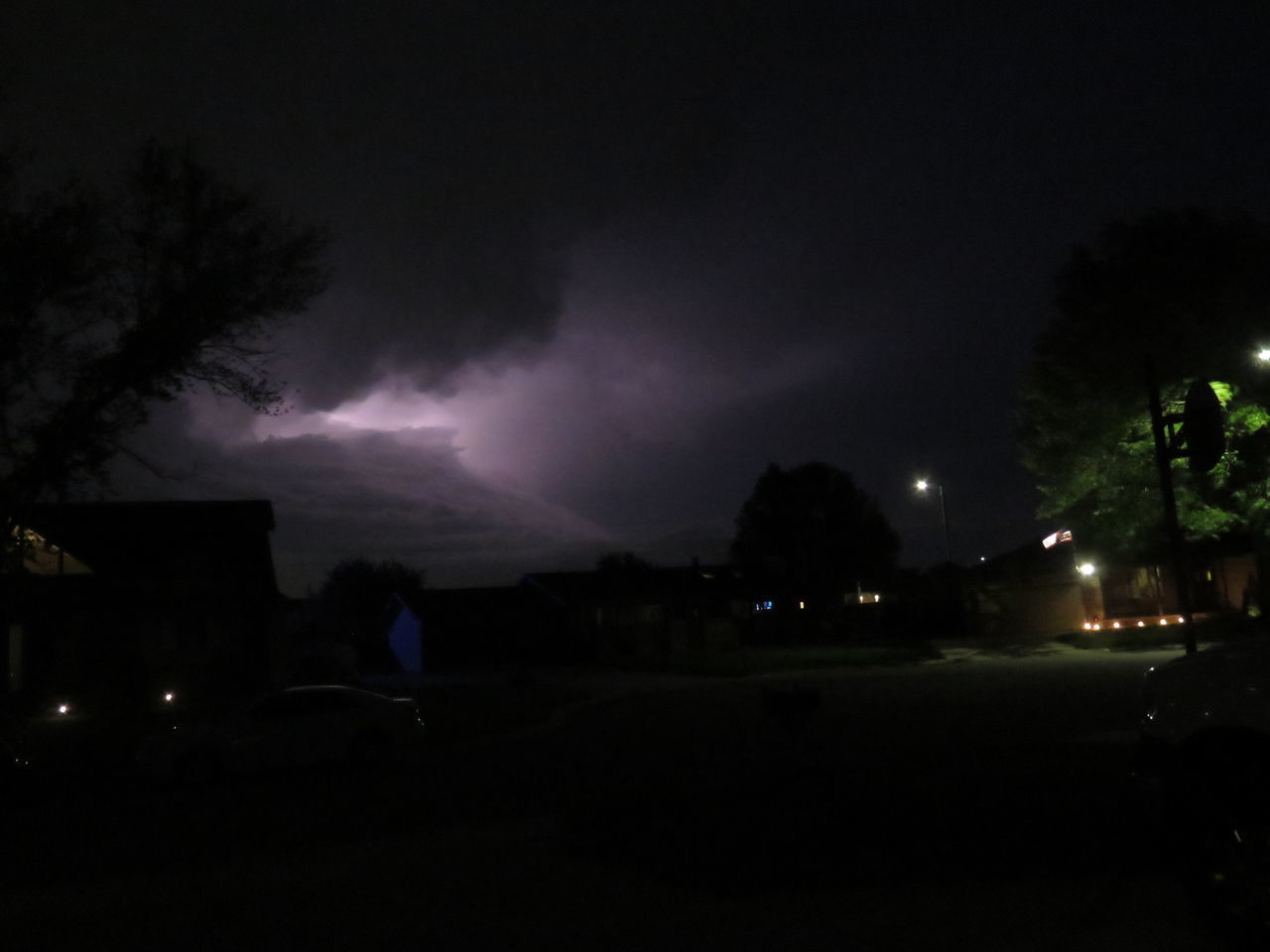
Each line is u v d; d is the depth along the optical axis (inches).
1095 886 310.7
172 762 760.3
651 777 623.2
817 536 2637.8
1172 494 535.8
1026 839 366.0
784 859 358.6
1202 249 1347.2
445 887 361.1
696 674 1656.0
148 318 698.2
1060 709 889.5
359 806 580.7
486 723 1074.1
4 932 329.4
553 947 288.4
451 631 2277.3
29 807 691.4
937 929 281.7
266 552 1449.3
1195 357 1353.3
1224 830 261.3
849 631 2314.2
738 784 533.3
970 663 1562.5
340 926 320.2
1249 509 1411.2
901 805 441.4
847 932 283.9
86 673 1306.6
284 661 1478.8
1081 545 1598.2
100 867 441.7
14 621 1272.1
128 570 1348.4
